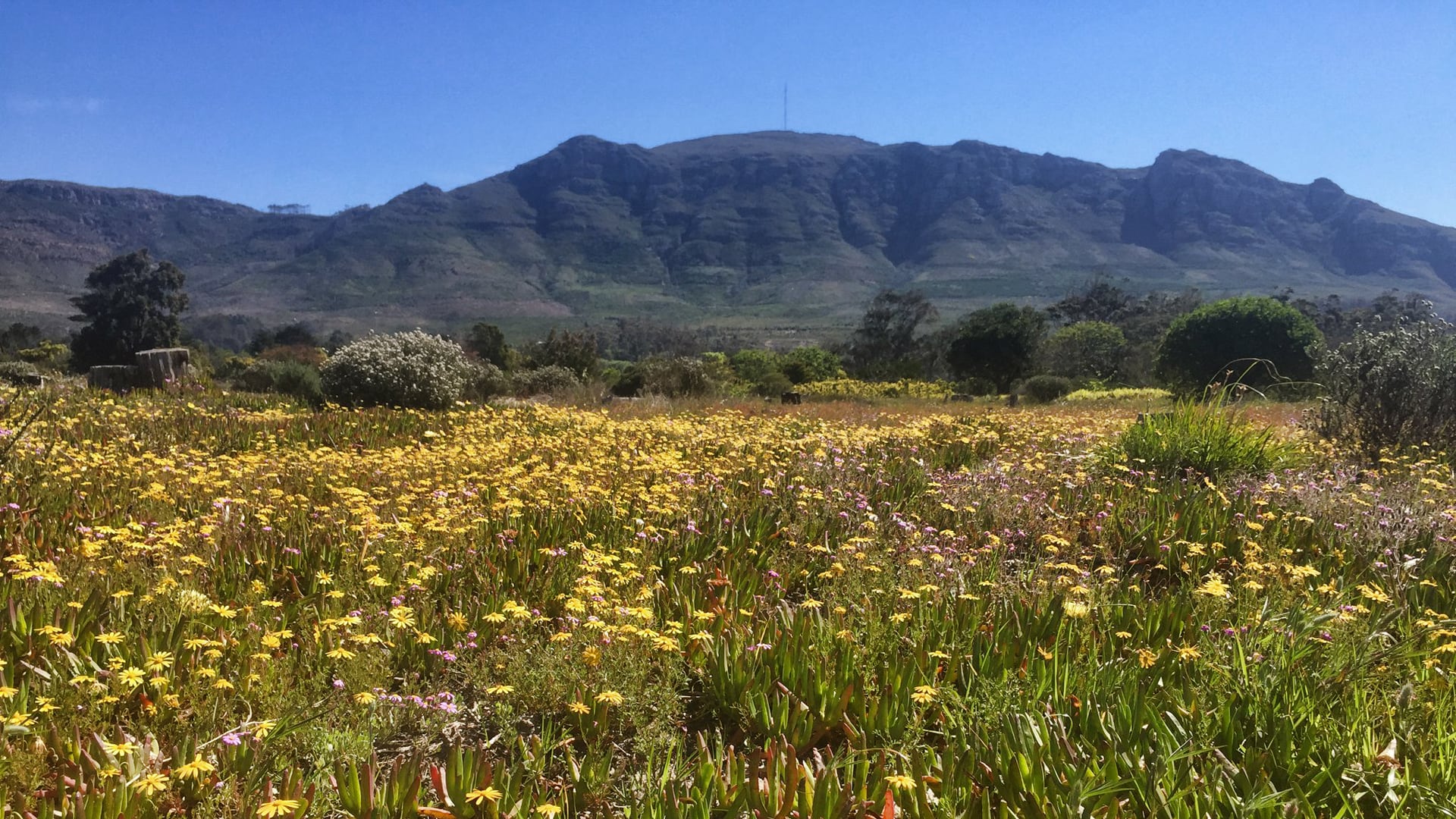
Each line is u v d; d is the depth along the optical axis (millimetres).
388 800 2566
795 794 2639
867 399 29703
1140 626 4004
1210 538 5609
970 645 3764
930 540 5574
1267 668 3305
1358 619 3902
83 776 2525
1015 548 5801
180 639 3451
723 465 7773
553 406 17625
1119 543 5816
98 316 77625
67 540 4785
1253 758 2711
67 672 3139
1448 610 4379
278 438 10062
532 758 2918
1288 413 14633
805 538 5730
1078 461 7992
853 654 3631
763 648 3684
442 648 3854
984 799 2537
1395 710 3047
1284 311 32844
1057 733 2902
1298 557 5312
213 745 2838
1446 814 2396
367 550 4719
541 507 5883
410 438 10727
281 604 4121
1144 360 58000
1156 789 2537
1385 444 8906
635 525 5672
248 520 5480
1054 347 57625
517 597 4449
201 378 16797
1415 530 5691
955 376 56594
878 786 2646
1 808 2273
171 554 4516
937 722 3240
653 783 2812
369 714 3174
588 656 3443
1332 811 2594
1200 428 7902
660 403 18875
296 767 2789
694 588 4551
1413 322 9664
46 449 6730
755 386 32375
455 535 5164
